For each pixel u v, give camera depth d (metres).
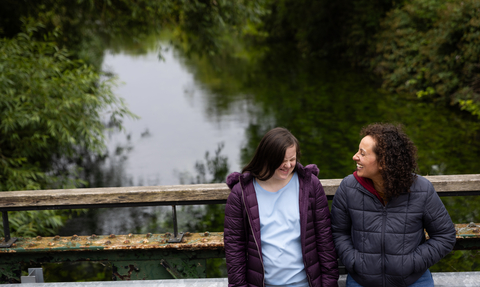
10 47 6.67
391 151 1.83
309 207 1.99
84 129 6.90
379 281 1.95
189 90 17.48
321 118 12.03
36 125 6.98
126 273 2.72
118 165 9.24
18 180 6.28
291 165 1.92
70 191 2.56
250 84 18.03
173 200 2.52
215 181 8.16
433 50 13.63
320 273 2.06
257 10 9.71
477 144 9.12
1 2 9.28
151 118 13.31
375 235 1.93
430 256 1.91
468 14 12.33
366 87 16.11
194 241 2.64
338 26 24.56
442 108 12.34
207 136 11.12
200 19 9.30
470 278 2.30
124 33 10.55
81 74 7.45
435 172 7.69
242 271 2.02
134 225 6.59
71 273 5.38
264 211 2.00
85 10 10.09
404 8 17.39
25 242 2.69
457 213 6.17
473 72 12.23
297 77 19.12
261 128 11.52
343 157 8.79
